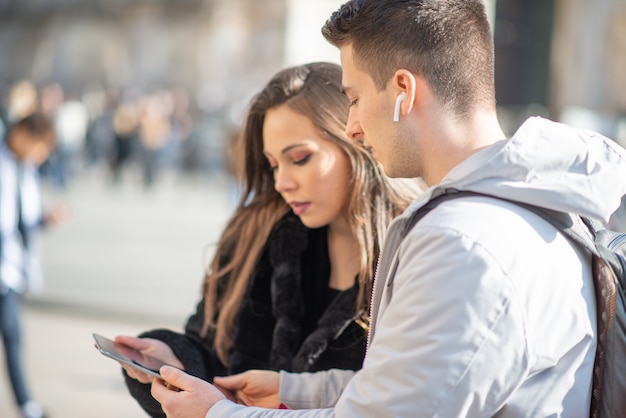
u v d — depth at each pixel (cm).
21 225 495
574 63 2227
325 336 226
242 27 2917
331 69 235
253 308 241
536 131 164
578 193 162
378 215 231
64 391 554
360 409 158
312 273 243
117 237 1220
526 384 159
